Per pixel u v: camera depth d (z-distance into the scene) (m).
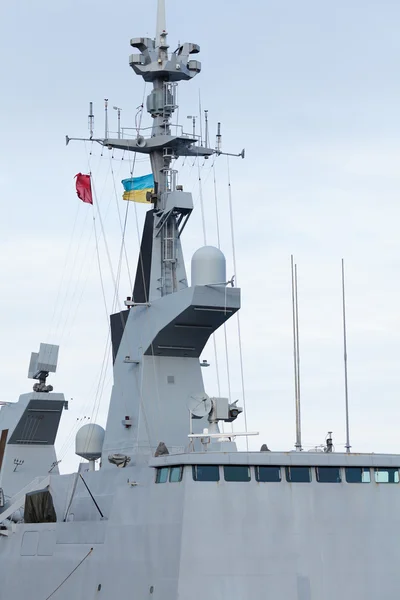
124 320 43.94
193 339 41.50
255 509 33.34
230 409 37.50
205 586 32.59
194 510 33.00
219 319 40.34
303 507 33.69
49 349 56.19
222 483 33.34
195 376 42.19
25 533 42.19
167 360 42.00
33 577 41.06
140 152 44.47
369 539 34.03
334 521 33.84
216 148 44.72
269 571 32.97
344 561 33.59
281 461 33.78
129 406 41.97
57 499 44.31
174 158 43.84
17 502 44.00
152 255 43.03
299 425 36.53
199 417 37.03
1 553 43.28
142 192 44.94
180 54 44.84
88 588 37.72
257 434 34.72
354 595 33.47
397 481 34.81
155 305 41.31
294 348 37.03
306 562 33.31
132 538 35.62
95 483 41.44
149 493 35.16
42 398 55.22
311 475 34.00
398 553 34.22
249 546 33.03
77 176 47.66
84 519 41.53
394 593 33.88
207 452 33.50
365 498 34.28
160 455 35.62
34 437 56.25
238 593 32.66
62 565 39.56
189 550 32.75
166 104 43.94
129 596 35.09
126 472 39.06
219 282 39.38
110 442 42.66
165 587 33.25
